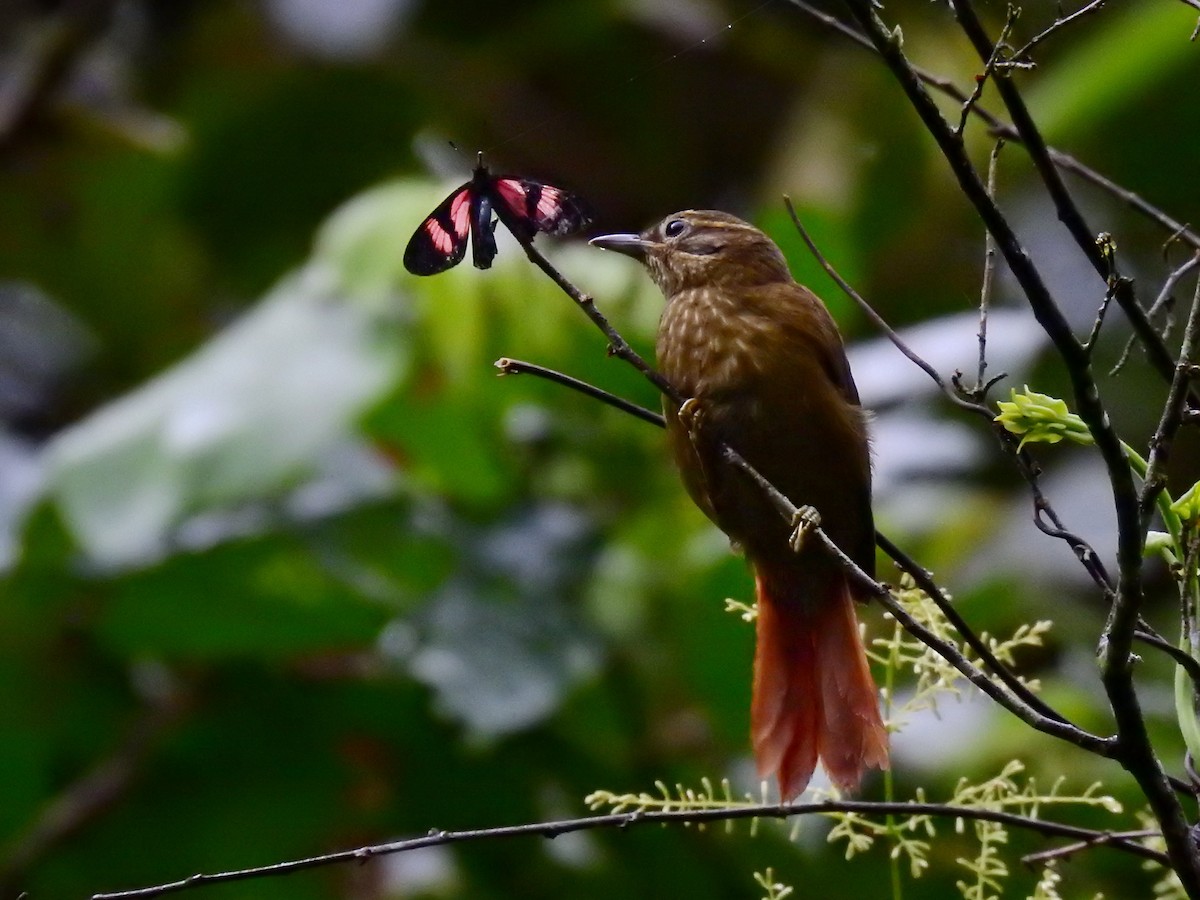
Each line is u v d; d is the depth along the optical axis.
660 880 10.27
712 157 14.86
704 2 14.70
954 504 11.01
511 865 10.54
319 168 15.04
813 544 7.66
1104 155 12.36
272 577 10.43
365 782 10.95
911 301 13.03
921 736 9.79
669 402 8.28
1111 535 11.23
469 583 10.10
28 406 14.90
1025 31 13.01
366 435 10.60
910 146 13.00
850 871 9.76
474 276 9.71
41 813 11.13
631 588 10.08
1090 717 9.79
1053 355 12.08
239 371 10.06
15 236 15.24
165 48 15.77
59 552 10.31
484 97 14.93
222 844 11.04
